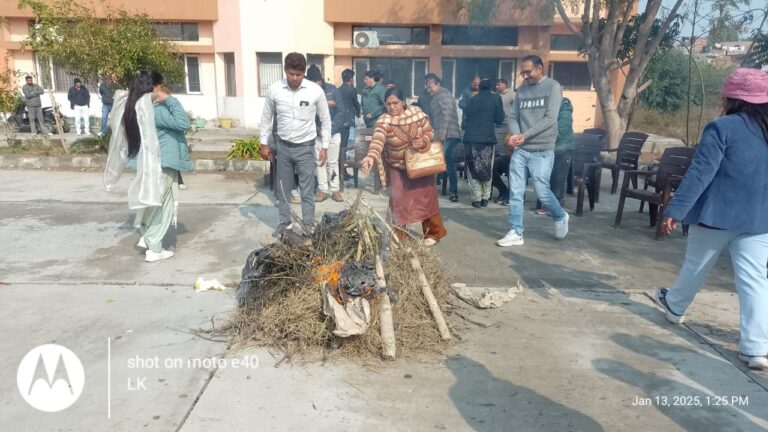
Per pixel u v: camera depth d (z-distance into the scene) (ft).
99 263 17.34
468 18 52.60
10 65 57.26
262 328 12.62
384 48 56.54
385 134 17.40
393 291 12.86
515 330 13.34
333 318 11.80
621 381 11.16
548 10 48.60
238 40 54.29
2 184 28.94
